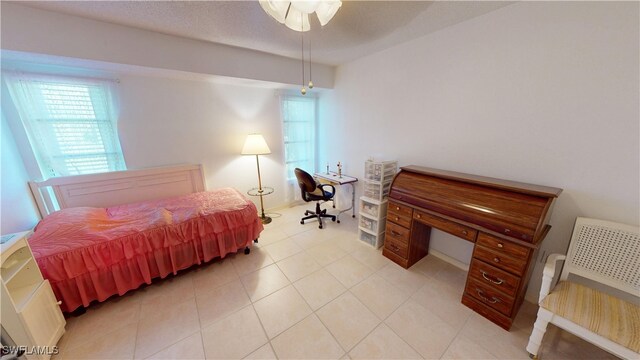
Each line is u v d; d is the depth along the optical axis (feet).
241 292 6.18
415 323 5.21
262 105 10.69
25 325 3.86
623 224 4.28
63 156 6.92
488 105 5.94
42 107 6.40
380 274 6.91
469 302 5.61
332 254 7.98
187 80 8.66
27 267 4.33
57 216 5.85
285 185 12.27
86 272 5.24
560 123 4.92
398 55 7.83
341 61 9.74
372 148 9.61
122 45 6.07
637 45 3.96
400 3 5.08
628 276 4.22
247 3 4.99
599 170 4.59
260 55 8.43
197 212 6.93
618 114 4.27
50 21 5.24
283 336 4.91
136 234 5.80
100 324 5.17
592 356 4.42
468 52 6.09
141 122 7.99
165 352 4.57
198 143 9.34
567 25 4.59
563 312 3.89
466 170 6.63
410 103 7.79
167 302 5.82
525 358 4.43
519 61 5.29
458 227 5.60
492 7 5.33
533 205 4.61
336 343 4.75
